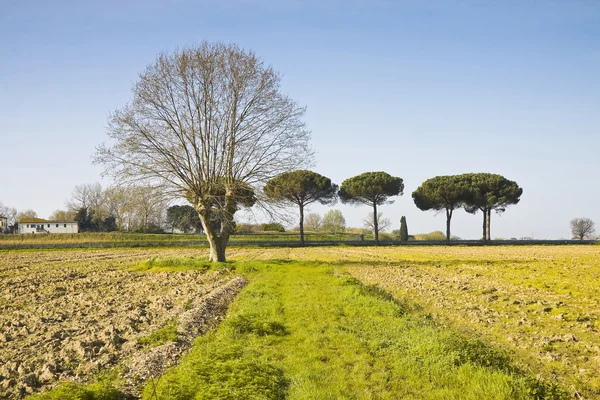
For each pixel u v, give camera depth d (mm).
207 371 10109
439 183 91938
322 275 29469
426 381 10266
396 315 16547
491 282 26062
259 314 16625
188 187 36812
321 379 10258
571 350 12594
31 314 17484
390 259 46469
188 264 36094
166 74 35250
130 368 10695
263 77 36781
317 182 80938
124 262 44156
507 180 93625
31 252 61938
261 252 61969
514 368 10828
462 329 15117
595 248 68375
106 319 16281
